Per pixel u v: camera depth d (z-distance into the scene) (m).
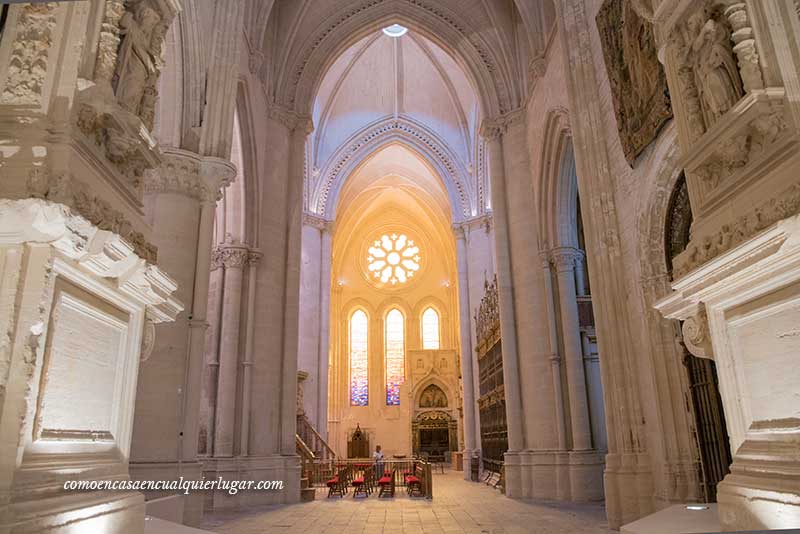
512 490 16.95
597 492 15.48
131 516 3.74
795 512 3.11
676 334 10.15
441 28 20.84
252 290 17.08
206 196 12.13
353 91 31.70
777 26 3.76
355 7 20.73
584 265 19.75
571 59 13.20
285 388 17.38
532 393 17.33
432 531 10.73
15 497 2.72
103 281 3.61
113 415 3.90
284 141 19.41
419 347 42.84
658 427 10.05
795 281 3.31
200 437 15.80
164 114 12.27
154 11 4.66
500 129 19.83
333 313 42.25
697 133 4.50
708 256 3.96
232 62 13.39
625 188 11.39
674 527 5.08
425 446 39.59
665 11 4.98
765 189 3.52
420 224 44.88
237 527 11.44
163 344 10.94
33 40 3.46
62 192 3.01
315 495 18.59
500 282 18.77
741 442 3.81
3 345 2.86
